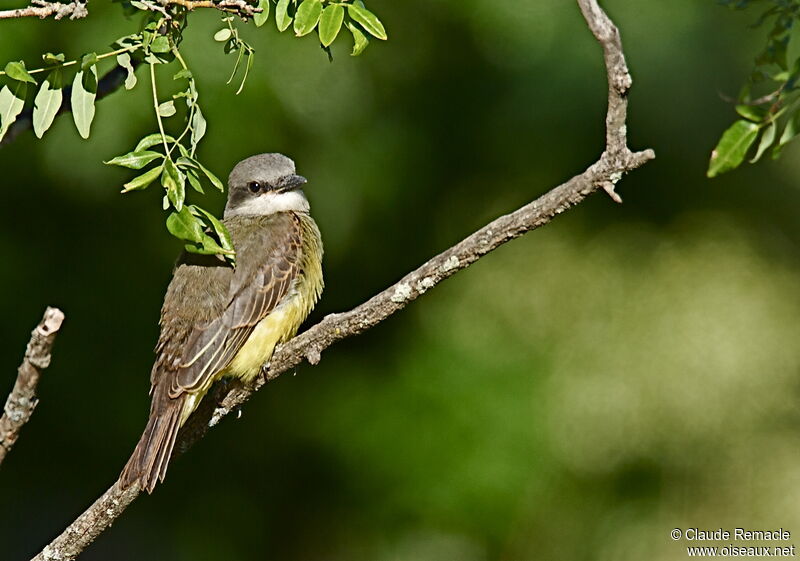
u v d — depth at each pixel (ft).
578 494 48.32
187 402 25.35
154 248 41.70
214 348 26.23
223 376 26.99
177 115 37.24
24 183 39.50
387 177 42.32
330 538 44.86
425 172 44.47
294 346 23.68
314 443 44.62
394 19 41.88
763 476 52.65
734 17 45.21
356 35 19.86
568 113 44.60
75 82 19.19
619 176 19.20
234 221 29.66
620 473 50.83
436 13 41.93
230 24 21.02
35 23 36.17
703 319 53.47
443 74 43.93
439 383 45.14
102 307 42.01
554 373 49.67
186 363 25.77
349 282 45.24
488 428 44.37
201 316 26.50
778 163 54.90
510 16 41.73
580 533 48.01
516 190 47.37
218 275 27.20
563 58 42.88
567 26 42.24
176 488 45.44
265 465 45.47
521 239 52.29
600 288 52.54
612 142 19.01
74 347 41.93
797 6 19.90
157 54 19.98
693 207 53.52
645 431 51.52
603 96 44.01
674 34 44.52
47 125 19.20
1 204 39.96
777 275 54.85
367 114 41.70
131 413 42.50
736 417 53.16
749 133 18.69
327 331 23.11
